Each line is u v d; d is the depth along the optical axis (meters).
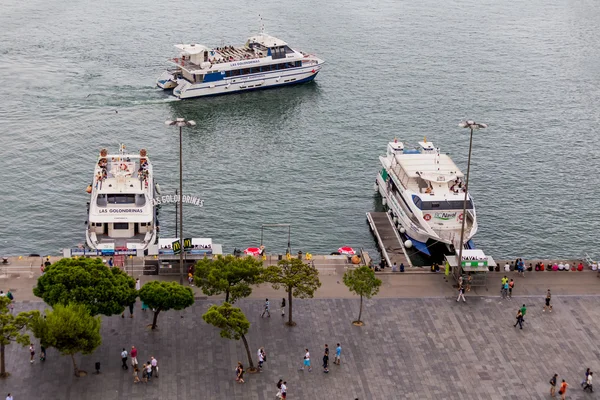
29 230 175.50
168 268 146.12
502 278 147.88
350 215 186.62
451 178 174.00
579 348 129.25
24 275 142.38
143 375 117.31
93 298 122.00
